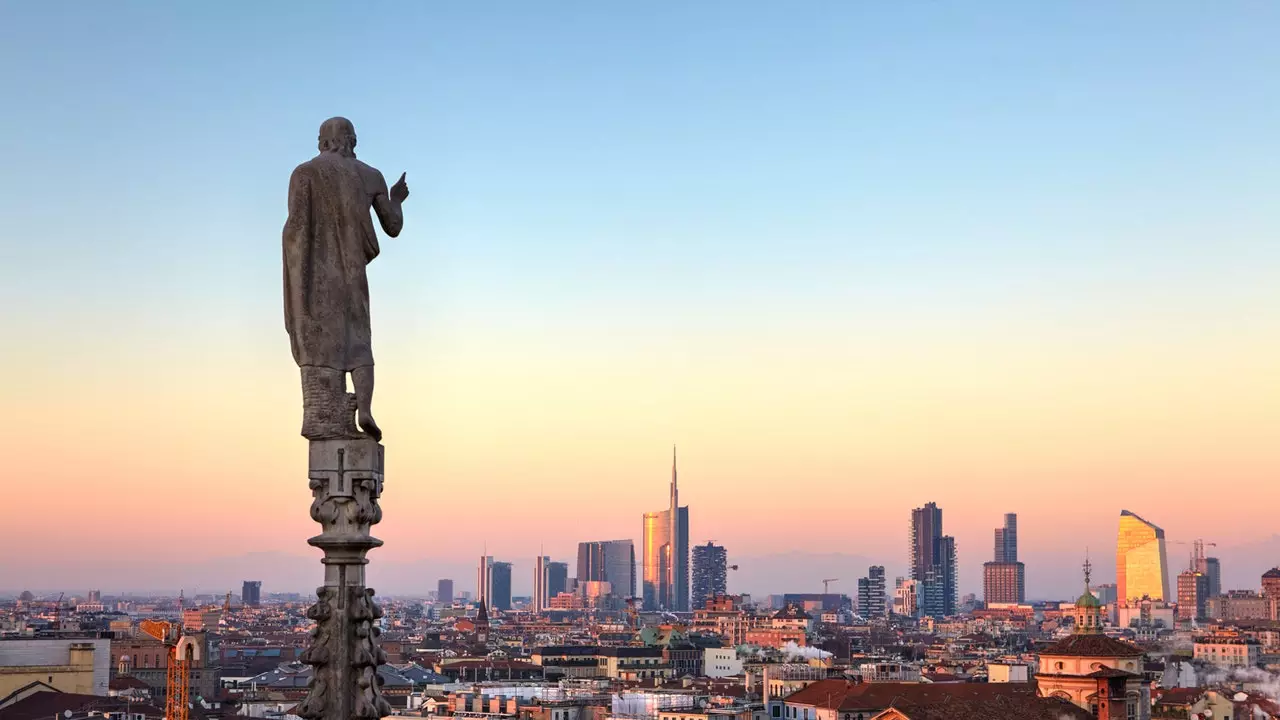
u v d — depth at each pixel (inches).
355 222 1152.8
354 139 1192.8
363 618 1157.7
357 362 1155.3
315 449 1154.0
